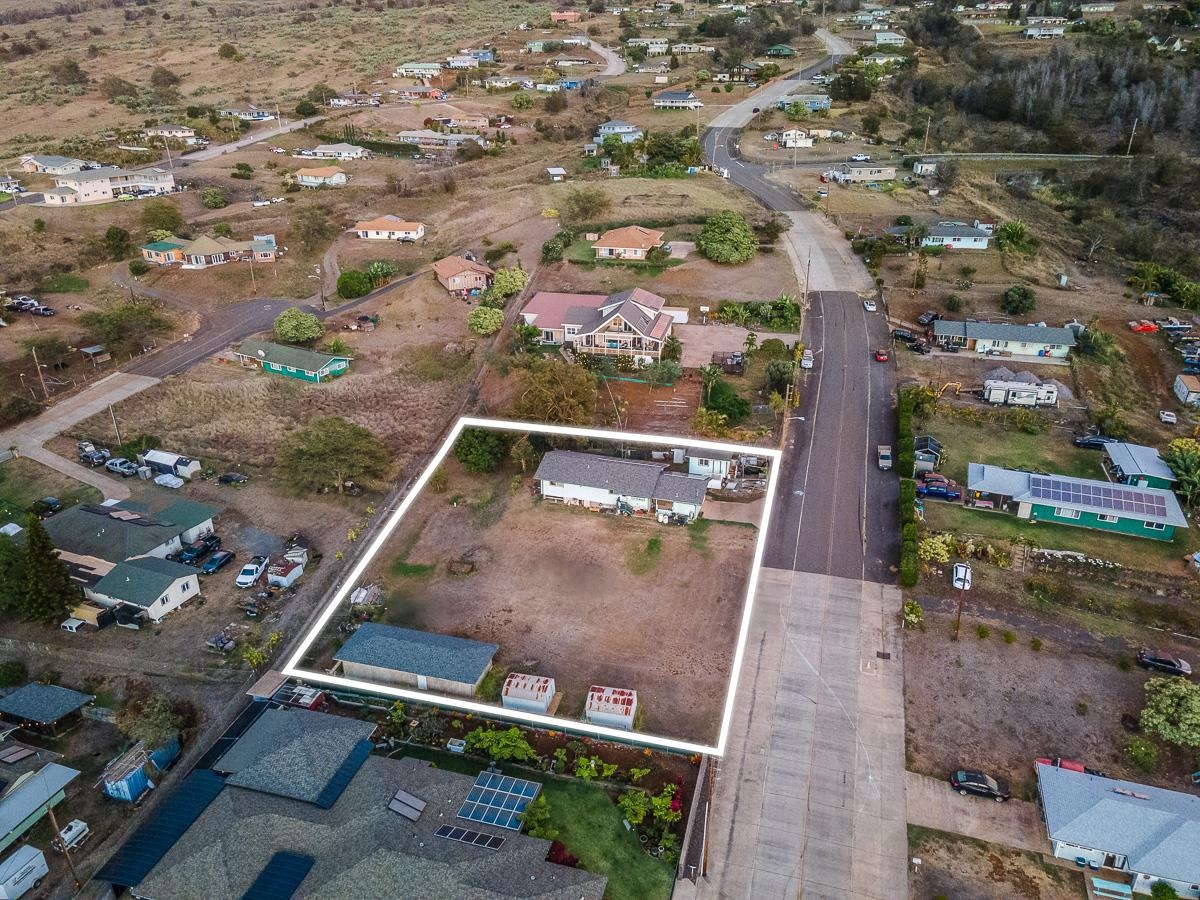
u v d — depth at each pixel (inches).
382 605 2106.3
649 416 2819.9
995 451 2650.1
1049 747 1696.6
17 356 3388.3
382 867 1371.8
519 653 1947.6
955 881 1450.5
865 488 2474.2
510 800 1536.7
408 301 3873.0
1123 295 3767.2
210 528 2405.3
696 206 4670.3
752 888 1443.2
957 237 4124.0
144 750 1681.8
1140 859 1417.3
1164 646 1936.5
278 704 1804.9
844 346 3275.1
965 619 2003.0
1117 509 2268.7
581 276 3895.2
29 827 1556.3
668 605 2081.7
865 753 1683.1
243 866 1398.9
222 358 3452.3
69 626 2059.5
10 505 2541.8
